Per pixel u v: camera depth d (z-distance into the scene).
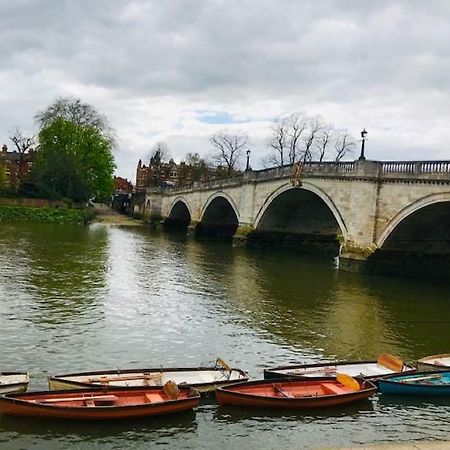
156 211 97.00
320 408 14.77
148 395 14.22
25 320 22.50
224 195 66.44
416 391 15.96
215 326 23.45
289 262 45.56
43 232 62.25
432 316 26.89
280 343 21.47
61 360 18.22
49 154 88.94
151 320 23.91
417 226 36.72
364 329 24.09
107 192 97.69
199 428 13.48
